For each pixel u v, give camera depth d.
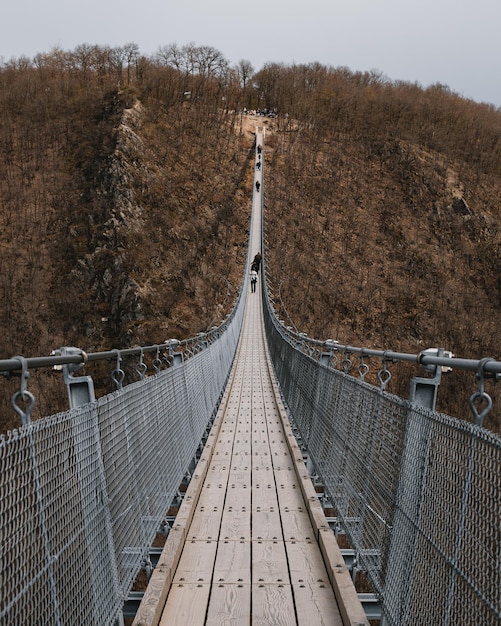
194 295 40.28
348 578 2.98
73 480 2.00
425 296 47.44
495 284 50.53
